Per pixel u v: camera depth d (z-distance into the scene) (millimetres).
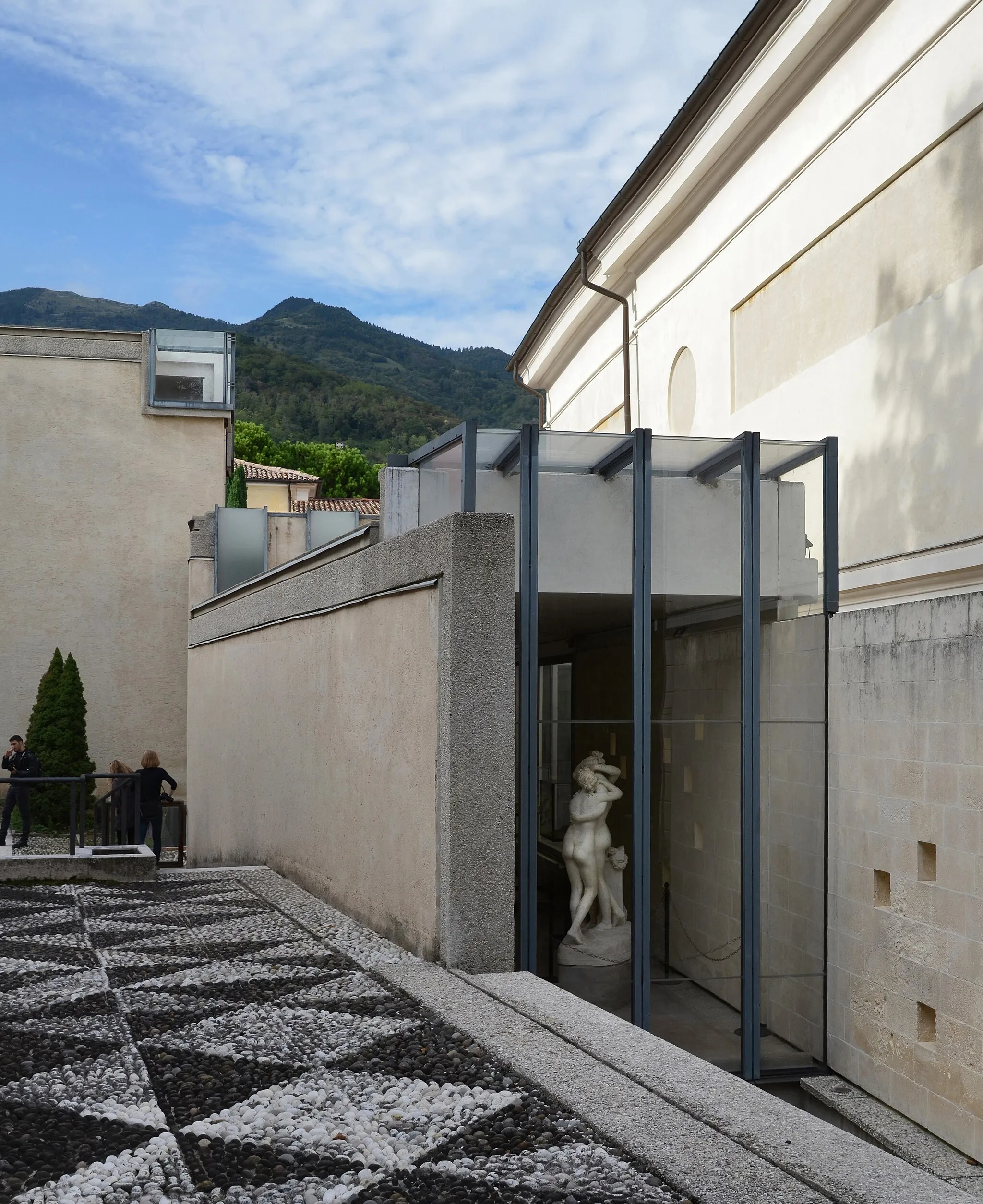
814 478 9328
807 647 9312
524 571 8695
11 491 23000
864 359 11188
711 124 13875
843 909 9203
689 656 8984
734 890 9008
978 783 7555
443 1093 4480
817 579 9352
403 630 7695
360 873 8562
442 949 6816
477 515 6852
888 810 8617
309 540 19734
